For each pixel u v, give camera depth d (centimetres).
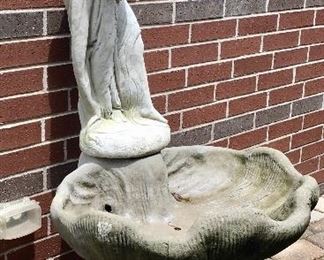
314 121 425
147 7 304
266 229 220
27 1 262
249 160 290
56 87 279
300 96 407
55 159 286
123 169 255
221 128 359
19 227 274
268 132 391
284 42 382
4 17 256
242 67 361
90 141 252
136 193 258
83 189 250
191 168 292
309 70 408
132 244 211
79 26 249
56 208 234
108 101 261
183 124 337
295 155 418
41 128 278
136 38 263
